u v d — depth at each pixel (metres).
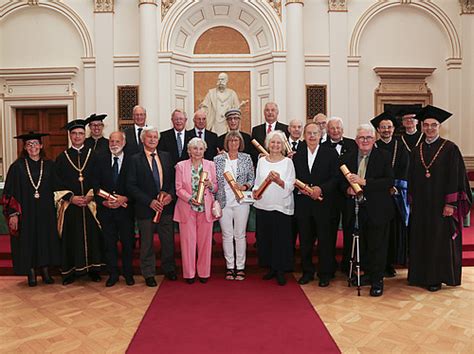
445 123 10.17
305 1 9.87
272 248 5.29
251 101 10.22
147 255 5.31
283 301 4.70
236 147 5.41
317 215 5.16
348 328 3.99
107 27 9.76
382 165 4.89
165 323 4.13
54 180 5.52
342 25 9.86
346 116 9.91
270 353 3.49
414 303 4.64
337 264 5.80
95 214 5.50
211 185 5.32
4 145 10.02
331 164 5.15
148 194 5.27
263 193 5.24
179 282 5.46
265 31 9.90
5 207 5.44
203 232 5.38
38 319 4.33
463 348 3.59
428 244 5.09
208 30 10.23
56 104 9.95
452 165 5.02
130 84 9.80
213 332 3.91
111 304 4.72
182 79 10.09
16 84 9.98
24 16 9.96
